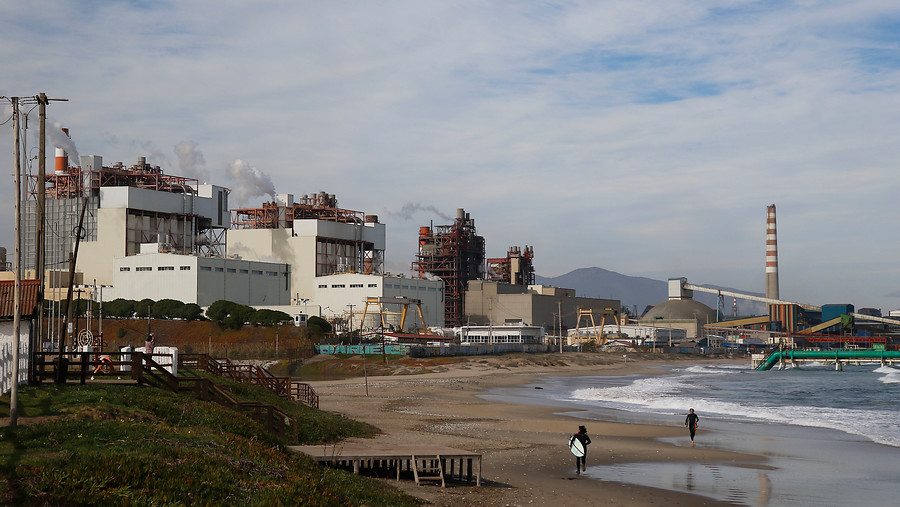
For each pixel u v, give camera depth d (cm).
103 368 4869
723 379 15812
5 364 3581
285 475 2602
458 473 3734
